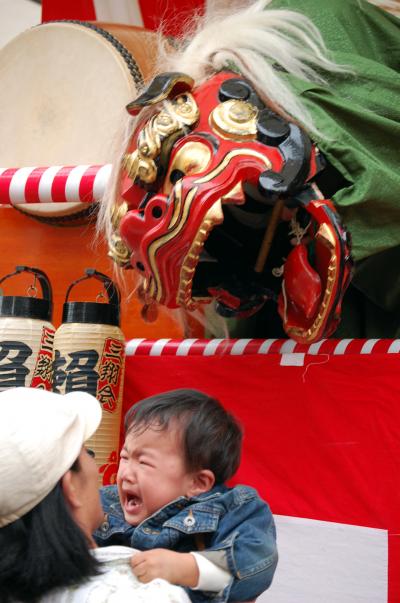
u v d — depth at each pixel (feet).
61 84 13.07
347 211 8.77
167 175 8.63
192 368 10.98
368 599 9.55
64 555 5.98
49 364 10.41
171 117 8.63
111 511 8.07
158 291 8.60
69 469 6.28
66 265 13.23
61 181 11.02
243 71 9.10
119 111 12.23
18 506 5.95
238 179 8.32
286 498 10.11
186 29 11.11
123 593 6.03
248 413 10.47
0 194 11.34
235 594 7.12
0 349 10.12
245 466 10.36
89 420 6.72
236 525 7.44
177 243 8.22
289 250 9.66
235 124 8.55
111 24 13.20
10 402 6.30
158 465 7.74
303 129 8.76
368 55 10.28
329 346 10.11
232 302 9.80
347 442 9.87
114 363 10.44
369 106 9.34
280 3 10.12
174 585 6.51
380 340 9.87
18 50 13.43
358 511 9.74
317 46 9.57
